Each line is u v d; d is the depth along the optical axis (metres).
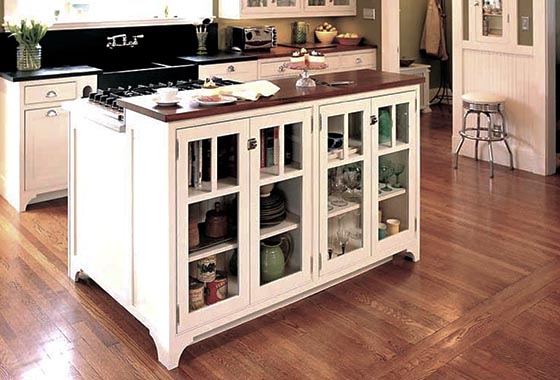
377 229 3.43
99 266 3.11
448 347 2.71
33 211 4.50
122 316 2.99
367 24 6.27
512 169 5.47
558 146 5.68
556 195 4.77
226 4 5.80
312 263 3.12
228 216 2.81
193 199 2.58
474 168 5.52
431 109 8.50
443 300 3.15
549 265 3.55
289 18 6.36
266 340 2.79
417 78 3.45
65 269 3.52
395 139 3.42
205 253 2.70
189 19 5.69
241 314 2.86
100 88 4.65
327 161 3.09
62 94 4.48
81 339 2.79
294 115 2.89
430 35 8.50
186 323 2.62
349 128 3.24
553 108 5.22
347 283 3.35
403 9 8.42
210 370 2.56
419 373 2.52
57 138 4.55
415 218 3.60
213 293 2.77
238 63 5.39
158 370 2.56
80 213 3.23
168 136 2.45
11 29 4.51
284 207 3.05
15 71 4.52
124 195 2.79
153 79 4.91
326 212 3.14
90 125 3.00
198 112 2.51
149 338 2.80
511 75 5.39
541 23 5.07
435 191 4.89
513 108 5.43
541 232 4.04
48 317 2.97
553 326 2.88
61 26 5.00
